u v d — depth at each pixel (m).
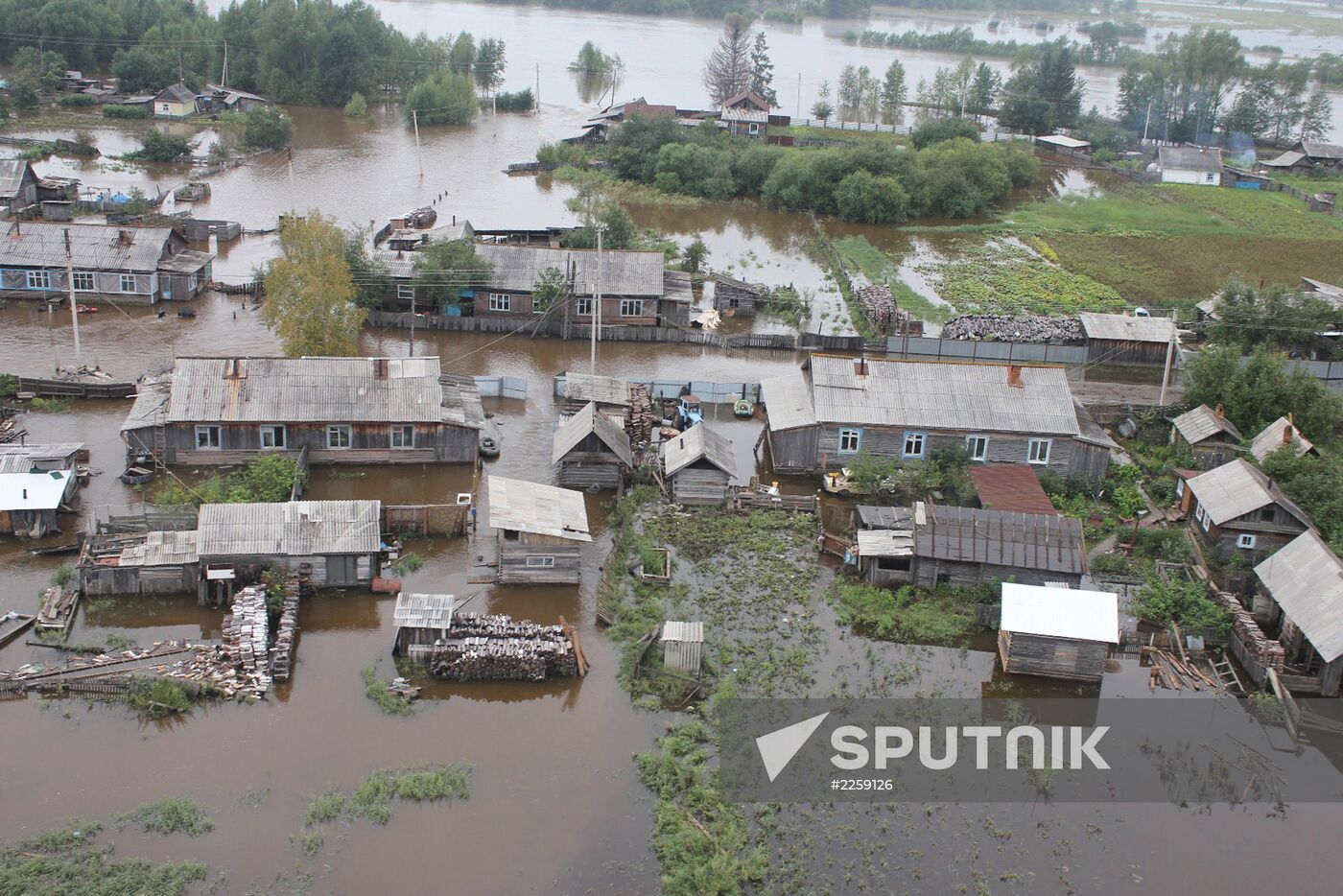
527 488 59.94
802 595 57.75
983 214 145.25
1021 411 69.44
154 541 55.03
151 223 111.56
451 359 86.25
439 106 176.62
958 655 54.09
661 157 147.62
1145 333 92.62
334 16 191.00
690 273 109.06
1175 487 68.94
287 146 154.62
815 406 69.25
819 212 142.38
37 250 91.56
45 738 45.09
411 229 114.25
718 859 40.09
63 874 38.41
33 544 58.38
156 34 186.38
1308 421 74.00
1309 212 150.25
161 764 44.06
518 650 50.16
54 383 74.31
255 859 39.84
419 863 39.97
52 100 173.38
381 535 59.44
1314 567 54.69
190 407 66.06
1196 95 195.88
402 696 48.56
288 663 49.66
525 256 93.94
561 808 42.91
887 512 61.69
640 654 51.06
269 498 60.97
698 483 66.06
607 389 75.62
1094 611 52.16
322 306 76.56
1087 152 180.25
